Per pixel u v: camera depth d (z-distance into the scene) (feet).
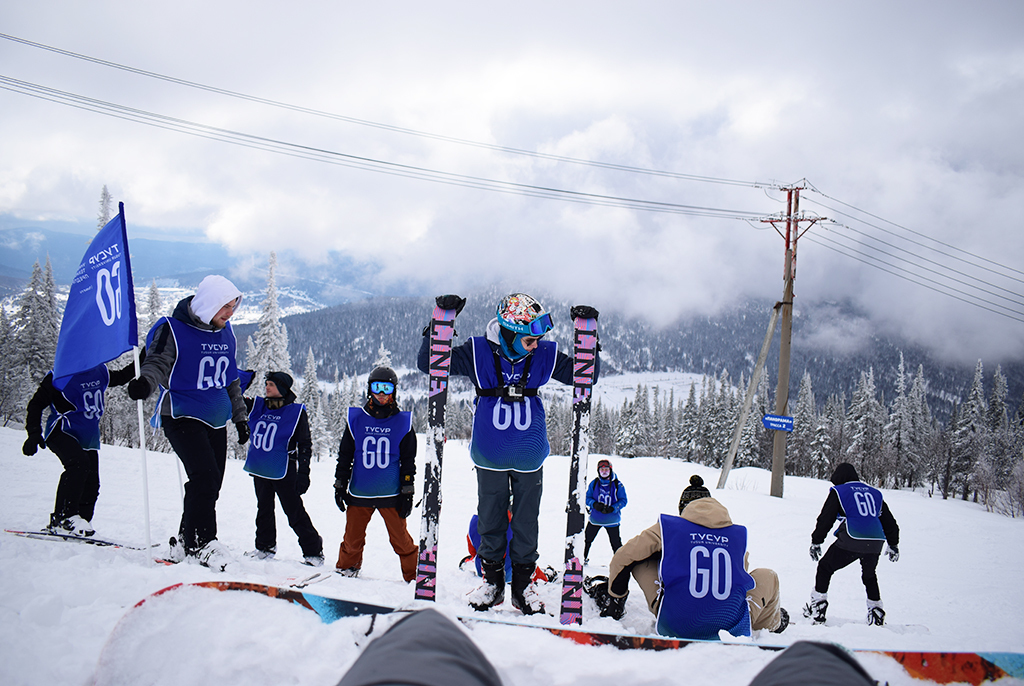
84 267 14.66
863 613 21.25
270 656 6.96
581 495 10.76
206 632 7.19
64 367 14.39
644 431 240.12
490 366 11.35
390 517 15.67
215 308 14.03
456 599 12.94
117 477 36.47
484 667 3.14
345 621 7.36
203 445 13.99
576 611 10.43
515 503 11.59
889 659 6.83
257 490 16.89
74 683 7.19
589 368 11.00
